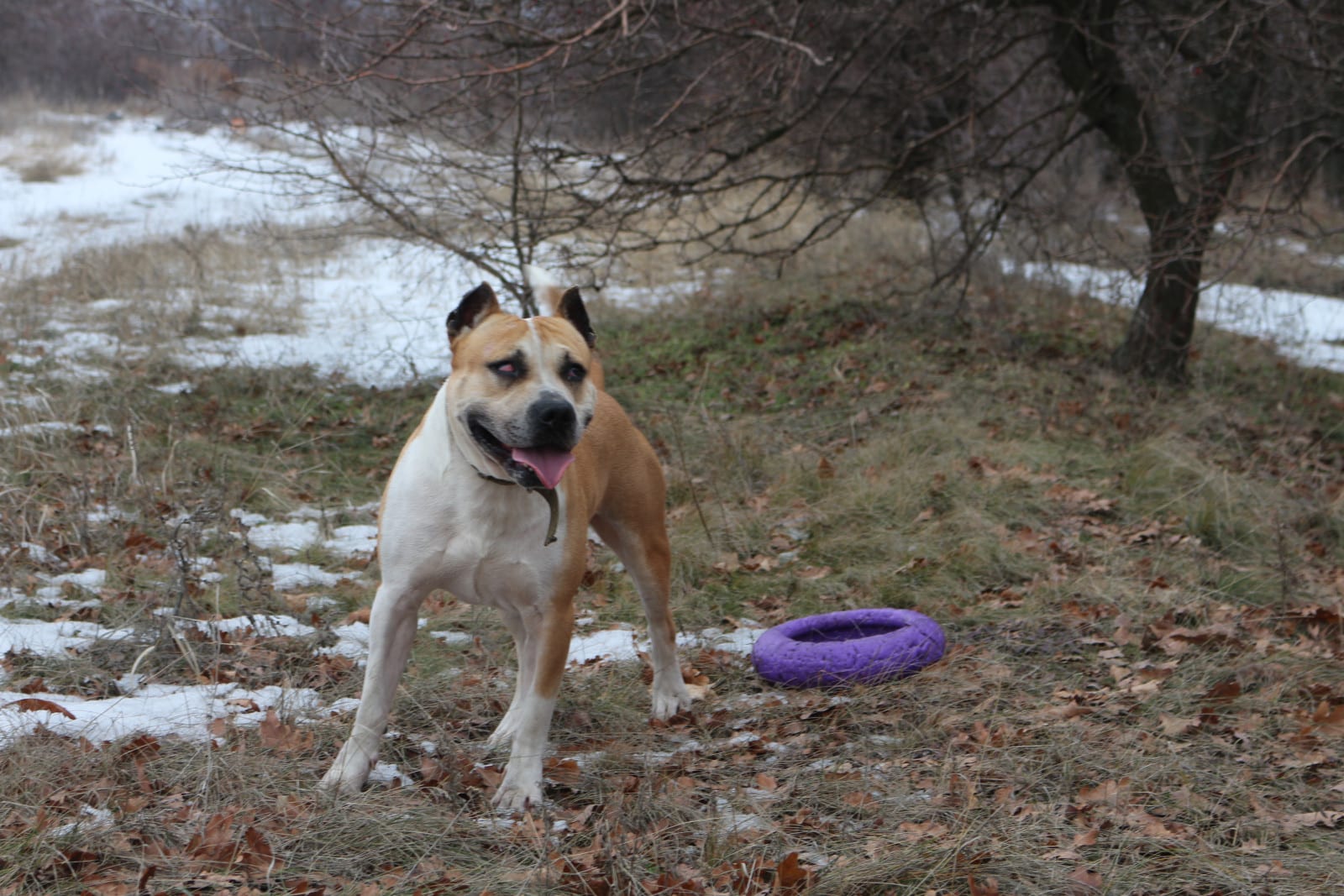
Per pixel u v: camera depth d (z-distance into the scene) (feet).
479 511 11.18
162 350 29.45
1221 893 10.23
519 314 29.22
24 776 10.64
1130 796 11.84
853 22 31.27
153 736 11.95
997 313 36.27
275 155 44.45
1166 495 22.43
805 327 34.40
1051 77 37.58
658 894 9.80
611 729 13.53
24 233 46.37
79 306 34.17
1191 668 15.33
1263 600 18.37
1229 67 29.53
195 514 16.66
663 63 25.62
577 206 28.25
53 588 16.65
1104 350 33.40
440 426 11.36
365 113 26.53
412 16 22.48
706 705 14.49
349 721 12.97
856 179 38.68
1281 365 34.55
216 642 14.53
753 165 31.42
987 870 10.36
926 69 34.04
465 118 26.58
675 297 38.58
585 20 25.11
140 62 35.50
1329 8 28.43
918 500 21.45
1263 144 30.81
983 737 13.05
